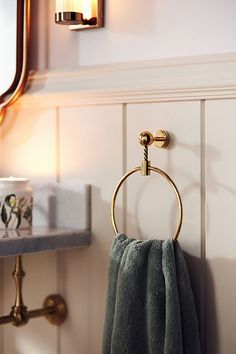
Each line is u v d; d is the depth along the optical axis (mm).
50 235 1270
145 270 1173
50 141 1403
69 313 1387
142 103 1257
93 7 1324
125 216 1288
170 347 1120
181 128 1207
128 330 1169
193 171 1196
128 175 1213
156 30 1251
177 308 1132
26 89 1412
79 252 1367
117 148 1298
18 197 1329
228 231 1159
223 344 1168
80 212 1349
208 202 1181
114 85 1273
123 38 1297
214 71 1146
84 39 1355
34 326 1453
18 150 1463
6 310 1496
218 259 1171
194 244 1197
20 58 1398
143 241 1185
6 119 1481
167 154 1227
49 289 1419
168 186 1229
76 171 1364
